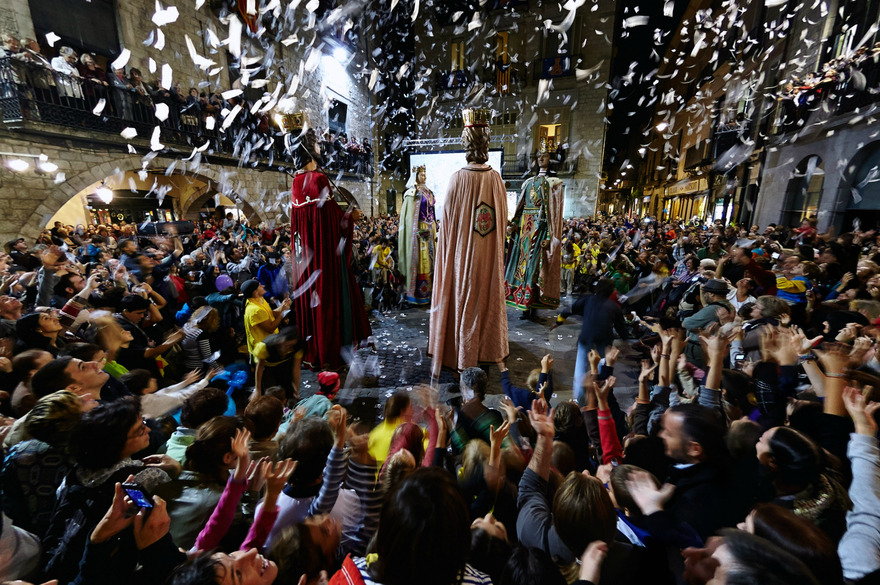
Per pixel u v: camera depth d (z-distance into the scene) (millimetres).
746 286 4168
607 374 2893
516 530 1646
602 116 18969
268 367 3900
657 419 2422
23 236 7336
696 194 20641
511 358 5559
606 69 18562
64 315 3465
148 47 10250
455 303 4035
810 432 1899
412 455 1870
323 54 16703
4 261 4754
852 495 1357
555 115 19547
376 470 1822
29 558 1330
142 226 8562
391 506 938
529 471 1654
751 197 13828
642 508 1449
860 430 1495
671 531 1330
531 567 1120
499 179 3924
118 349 3035
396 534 891
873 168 8297
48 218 7680
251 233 10266
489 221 3855
